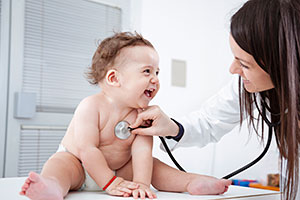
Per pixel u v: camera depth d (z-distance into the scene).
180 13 2.40
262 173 1.96
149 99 0.80
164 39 2.30
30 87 1.93
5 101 1.84
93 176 0.71
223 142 2.25
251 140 2.04
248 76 0.68
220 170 2.25
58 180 0.63
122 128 0.79
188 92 2.41
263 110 0.80
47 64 2.00
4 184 0.79
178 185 0.77
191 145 1.00
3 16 1.85
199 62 2.48
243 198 0.72
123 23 2.28
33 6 1.95
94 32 2.18
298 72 0.60
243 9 0.65
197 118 1.01
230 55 2.32
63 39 2.06
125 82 0.77
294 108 0.59
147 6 2.24
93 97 0.79
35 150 1.93
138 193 0.66
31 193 0.54
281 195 0.73
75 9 2.11
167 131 0.85
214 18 2.44
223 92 1.01
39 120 1.95
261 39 0.60
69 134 0.79
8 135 1.84
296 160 0.64
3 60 1.85
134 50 0.78
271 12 0.61
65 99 2.06
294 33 0.59
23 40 1.91
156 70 0.80
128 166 0.83
